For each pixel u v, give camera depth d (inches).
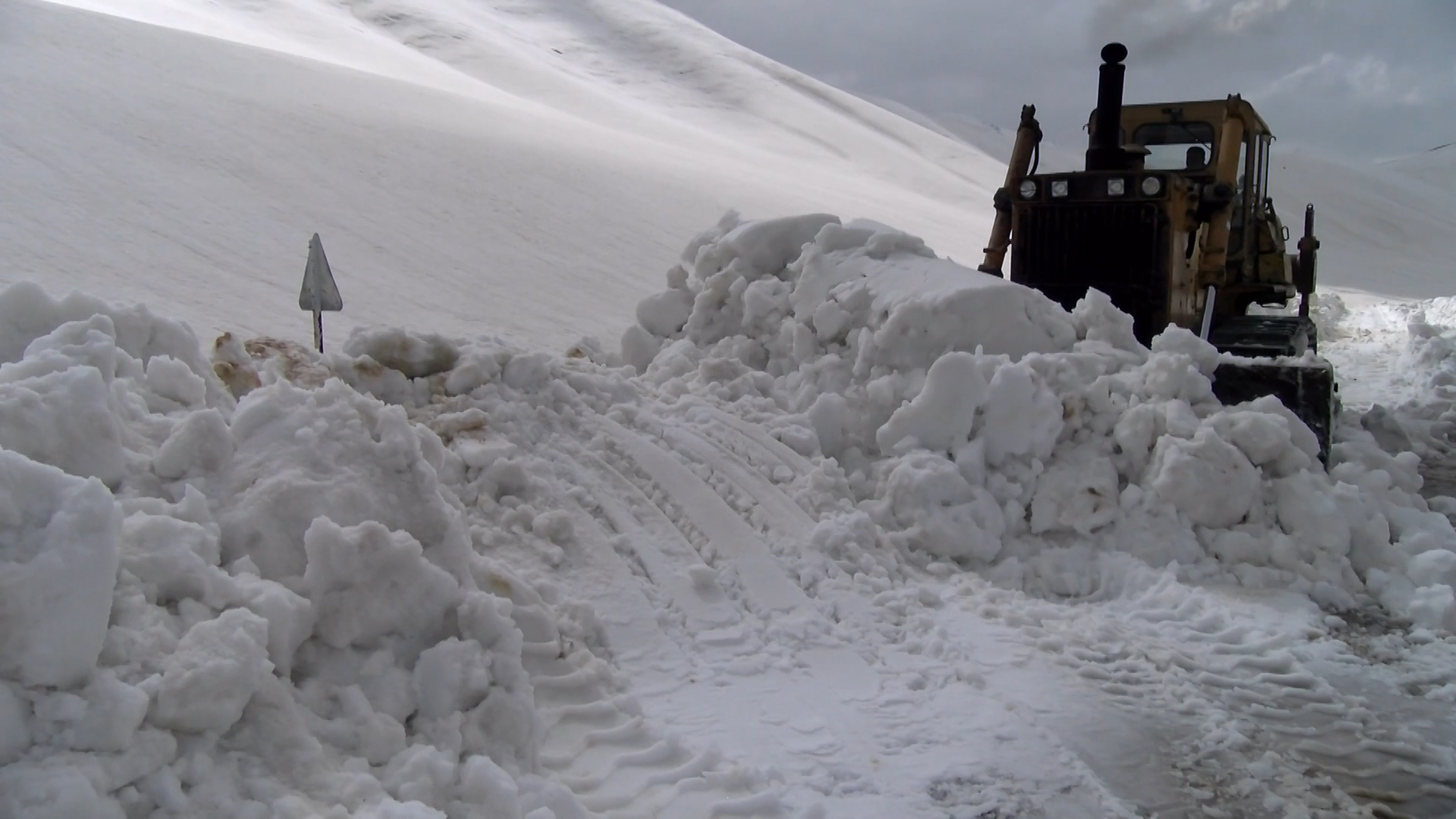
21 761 86.5
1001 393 215.9
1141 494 208.7
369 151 826.8
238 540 124.1
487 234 674.2
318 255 257.6
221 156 724.0
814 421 230.7
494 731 119.8
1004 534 207.8
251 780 97.2
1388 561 194.9
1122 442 215.8
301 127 847.7
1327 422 234.2
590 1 3858.3
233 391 180.2
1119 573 197.0
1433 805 128.8
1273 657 164.2
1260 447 207.6
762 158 2062.0
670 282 301.7
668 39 3617.1
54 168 619.2
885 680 154.6
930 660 161.5
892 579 187.5
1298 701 153.8
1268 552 198.5
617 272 637.3
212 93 914.7
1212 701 152.4
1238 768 135.6
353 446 138.9
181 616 105.3
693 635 164.4
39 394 120.4
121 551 106.6
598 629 159.5
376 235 624.1
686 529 190.2
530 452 201.8
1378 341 607.8
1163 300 285.3
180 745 95.8
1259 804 128.1
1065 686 154.2
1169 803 127.6
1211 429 207.6
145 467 129.9
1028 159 322.0
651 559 179.8
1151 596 187.2
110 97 810.8
